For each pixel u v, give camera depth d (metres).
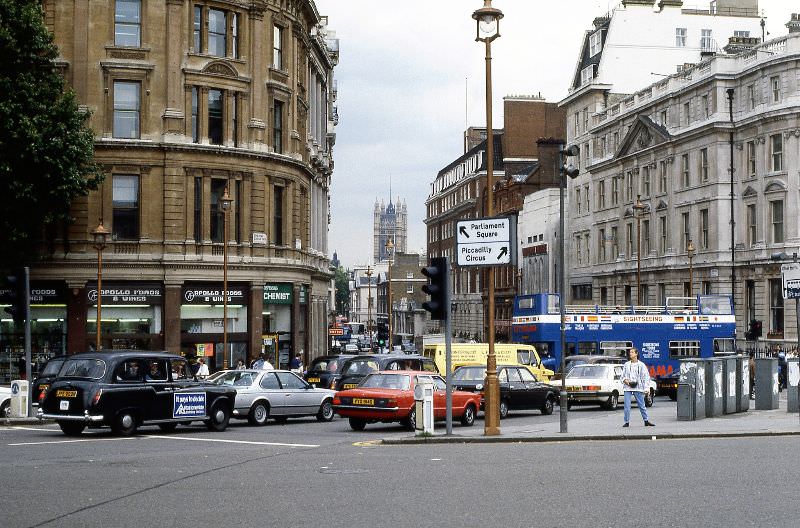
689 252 65.75
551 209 96.81
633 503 14.75
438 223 150.38
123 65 48.28
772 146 65.69
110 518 13.73
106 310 48.50
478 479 17.36
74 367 27.33
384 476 17.81
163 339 48.97
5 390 34.44
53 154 42.19
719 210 69.44
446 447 23.84
